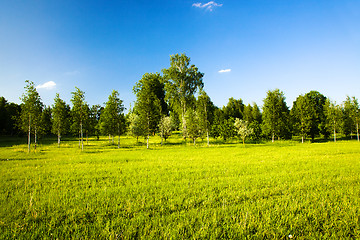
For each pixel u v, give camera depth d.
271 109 38.88
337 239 3.55
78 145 33.69
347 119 39.28
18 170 10.91
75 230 3.90
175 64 47.44
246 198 5.86
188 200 5.63
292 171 9.53
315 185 6.94
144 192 6.38
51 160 15.05
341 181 7.38
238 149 23.72
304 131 36.94
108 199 5.76
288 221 4.25
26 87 23.91
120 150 24.38
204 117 33.38
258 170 10.07
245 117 64.88
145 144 36.09
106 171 10.51
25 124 23.27
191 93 48.59
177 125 55.16
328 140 41.25
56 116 35.47
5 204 5.42
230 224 4.17
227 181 7.81
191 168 11.16
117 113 33.34
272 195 6.05
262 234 3.67
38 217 4.55
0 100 63.09
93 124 37.38
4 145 32.62
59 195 6.22
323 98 57.62
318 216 4.48
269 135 42.50
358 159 13.09
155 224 4.14
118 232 3.80
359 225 3.96
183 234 3.73
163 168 11.12
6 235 3.77
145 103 31.50
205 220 4.30
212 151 21.77
